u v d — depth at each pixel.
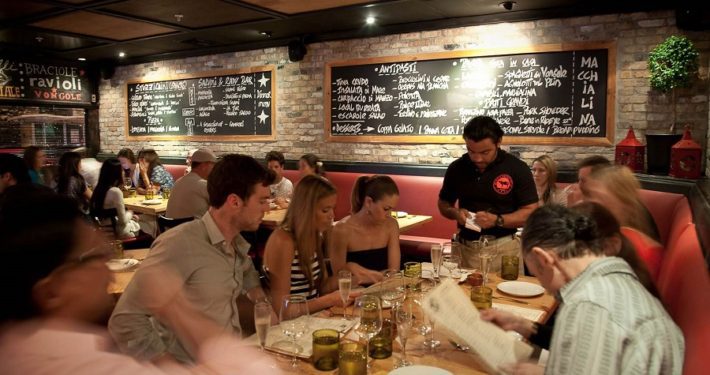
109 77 8.70
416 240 5.39
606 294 1.35
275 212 5.29
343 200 6.33
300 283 2.55
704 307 1.61
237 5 5.02
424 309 1.83
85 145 8.98
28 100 8.06
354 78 6.29
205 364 1.62
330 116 6.50
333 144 6.57
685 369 1.37
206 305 1.99
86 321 0.85
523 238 1.55
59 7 5.09
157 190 6.72
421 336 2.02
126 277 3.03
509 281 2.71
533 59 5.21
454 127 5.72
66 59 8.45
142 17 5.54
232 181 1.98
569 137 5.11
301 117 6.79
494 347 1.73
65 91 8.52
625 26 4.78
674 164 4.05
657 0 4.57
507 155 3.36
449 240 5.38
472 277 2.73
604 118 4.95
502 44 5.36
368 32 6.07
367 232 3.00
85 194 5.63
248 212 2.02
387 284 2.40
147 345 1.75
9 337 0.79
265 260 2.51
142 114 8.43
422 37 5.80
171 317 1.80
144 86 8.34
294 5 5.05
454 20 5.53
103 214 5.18
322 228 2.56
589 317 1.31
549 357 1.36
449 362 1.79
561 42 5.07
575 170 5.08
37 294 0.80
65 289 0.82
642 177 4.35
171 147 8.19
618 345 1.27
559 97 5.13
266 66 7.00
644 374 1.25
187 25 5.96
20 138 8.25
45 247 0.81
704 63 4.48
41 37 6.65
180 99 7.95
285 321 1.86
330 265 2.91
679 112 4.60
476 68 5.52
